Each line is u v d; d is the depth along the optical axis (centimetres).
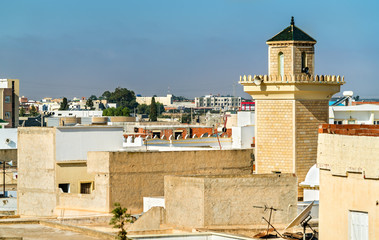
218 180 4075
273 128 5253
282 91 5181
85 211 5381
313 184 4878
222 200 4075
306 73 5231
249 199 4112
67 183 5797
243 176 4212
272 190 4147
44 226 3684
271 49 5272
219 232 3725
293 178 4178
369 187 2816
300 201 4684
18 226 3681
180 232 4019
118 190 5203
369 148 2811
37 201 5812
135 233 4056
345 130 2919
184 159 5366
